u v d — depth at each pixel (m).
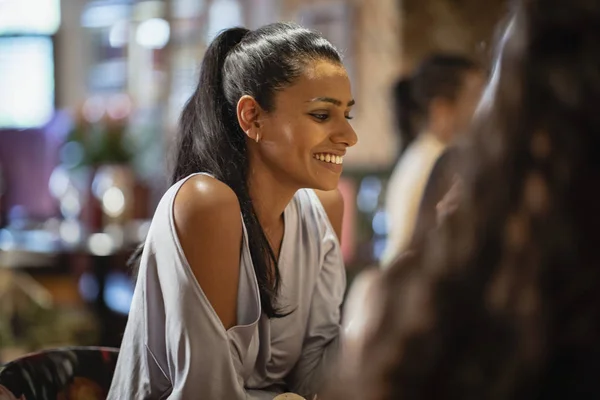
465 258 0.75
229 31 1.50
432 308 0.74
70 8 6.49
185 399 1.33
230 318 1.40
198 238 1.35
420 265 0.77
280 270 1.51
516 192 0.74
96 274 4.23
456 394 0.73
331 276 1.61
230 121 1.46
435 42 4.68
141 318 1.42
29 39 6.52
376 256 4.36
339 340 1.56
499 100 0.77
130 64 6.16
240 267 1.40
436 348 0.74
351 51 4.94
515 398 0.72
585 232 0.72
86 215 4.72
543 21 0.75
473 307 0.74
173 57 5.85
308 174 1.41
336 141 1.39
